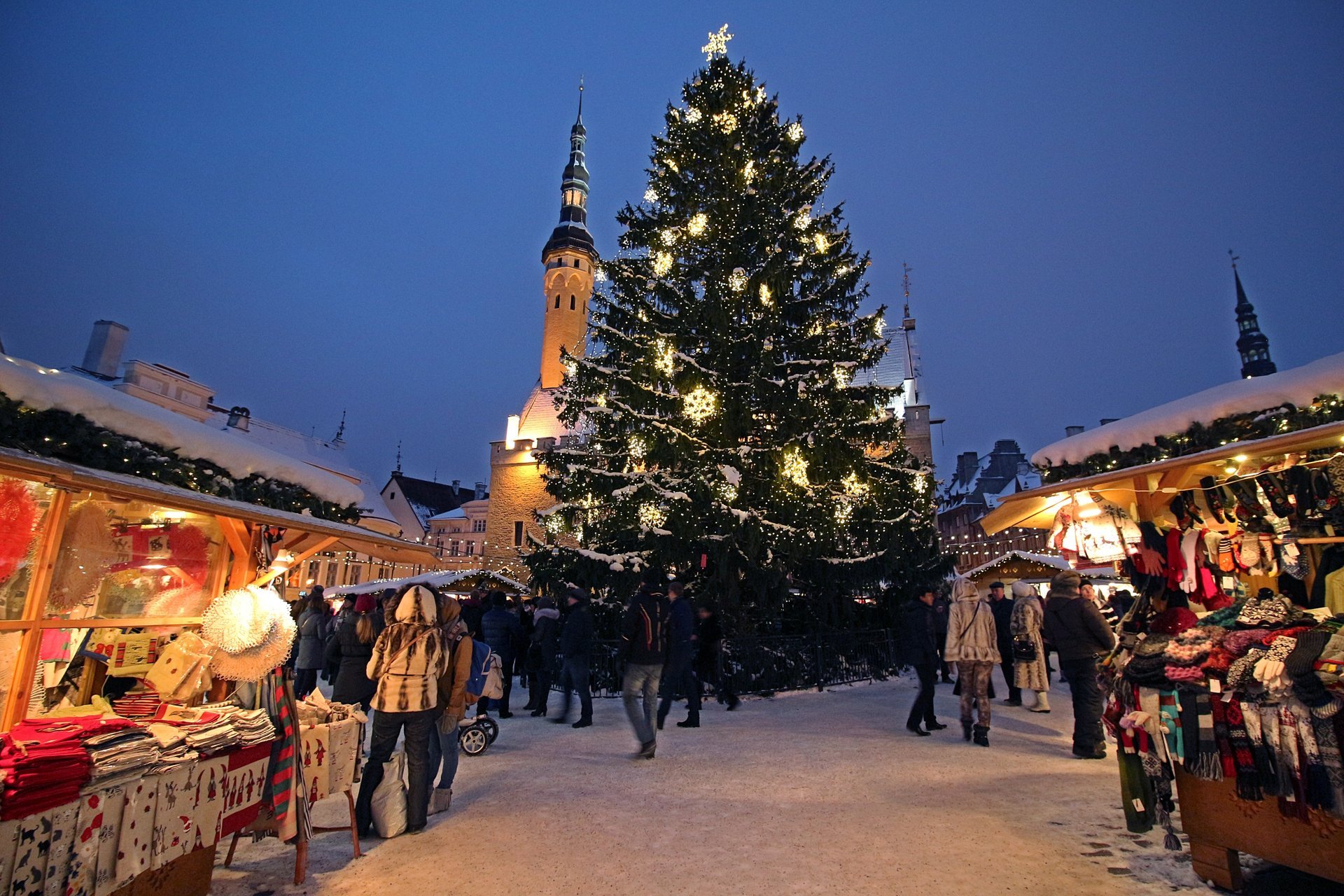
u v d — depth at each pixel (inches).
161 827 137.6
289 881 171.9
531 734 361.1
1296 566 189.6
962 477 2849.4
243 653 172.1
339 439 2156.7
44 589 146.7
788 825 207.6
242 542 197.3
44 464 122.6
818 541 548.4
